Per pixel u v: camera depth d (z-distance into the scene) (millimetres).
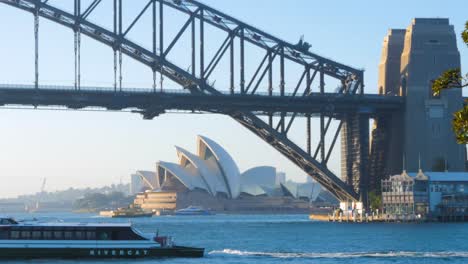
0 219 173250
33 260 168000
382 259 178125
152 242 173500
